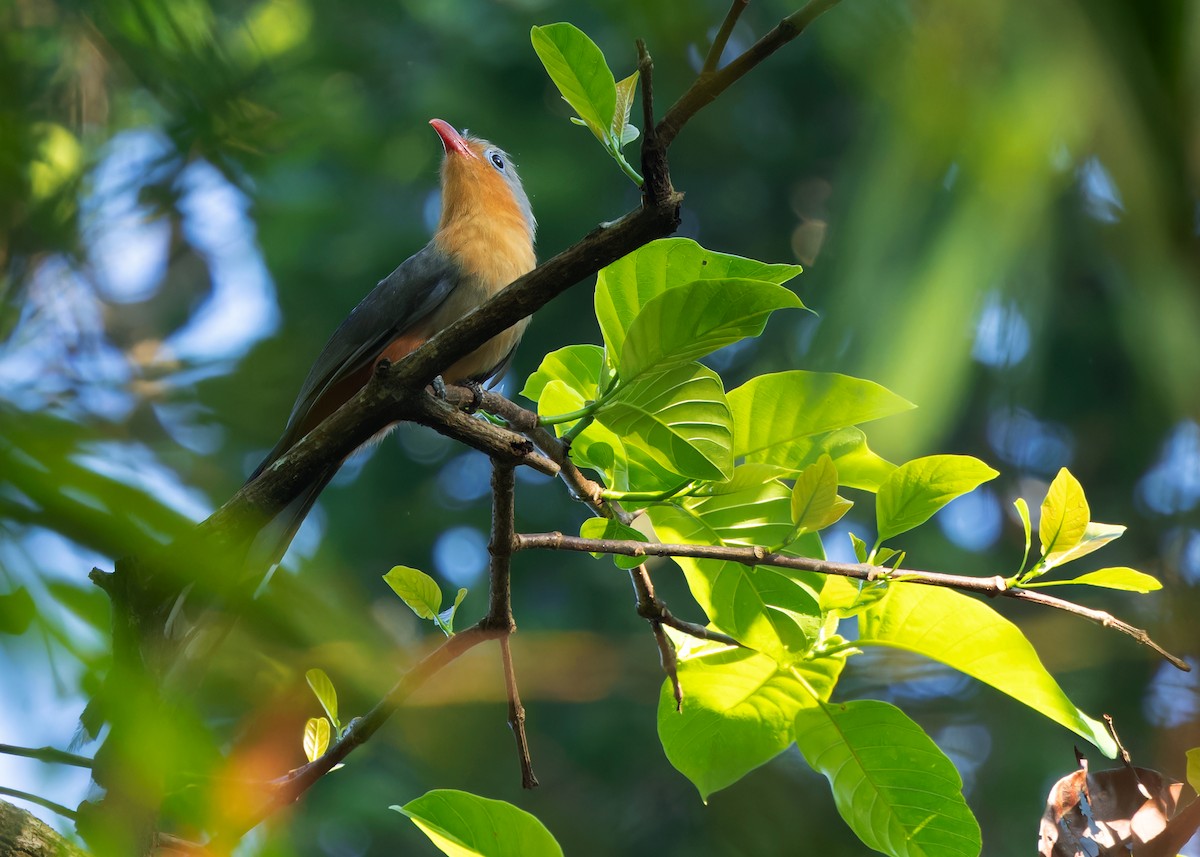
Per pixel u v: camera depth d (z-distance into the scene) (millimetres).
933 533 13961
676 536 4945
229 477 2004
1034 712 14703
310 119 3941
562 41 3832
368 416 4207
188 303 8078
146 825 2822
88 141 2988
